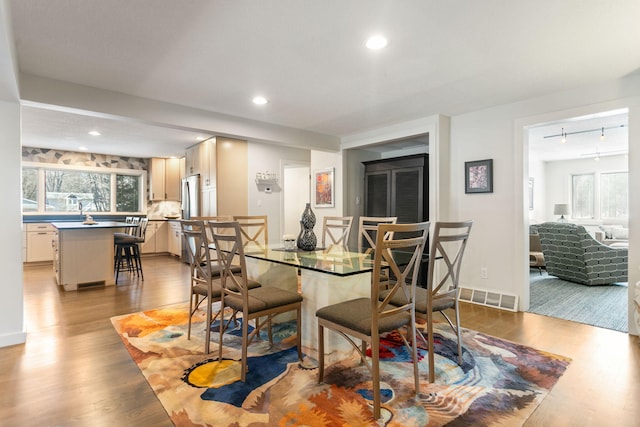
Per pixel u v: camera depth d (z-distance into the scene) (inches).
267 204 243.9
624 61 106.7
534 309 148.3
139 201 327.3
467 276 164.1
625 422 70.0
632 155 118.7
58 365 95.3
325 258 113.0
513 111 148.6
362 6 77.3
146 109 141.6
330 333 101.3
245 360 86.9
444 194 168.9
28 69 111.8
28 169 276.2
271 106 153.3
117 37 91.7
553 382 85.8
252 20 83.4
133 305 154.0
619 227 302.5
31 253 260.8
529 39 92.7
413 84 126.3
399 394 80.5
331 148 213.9
